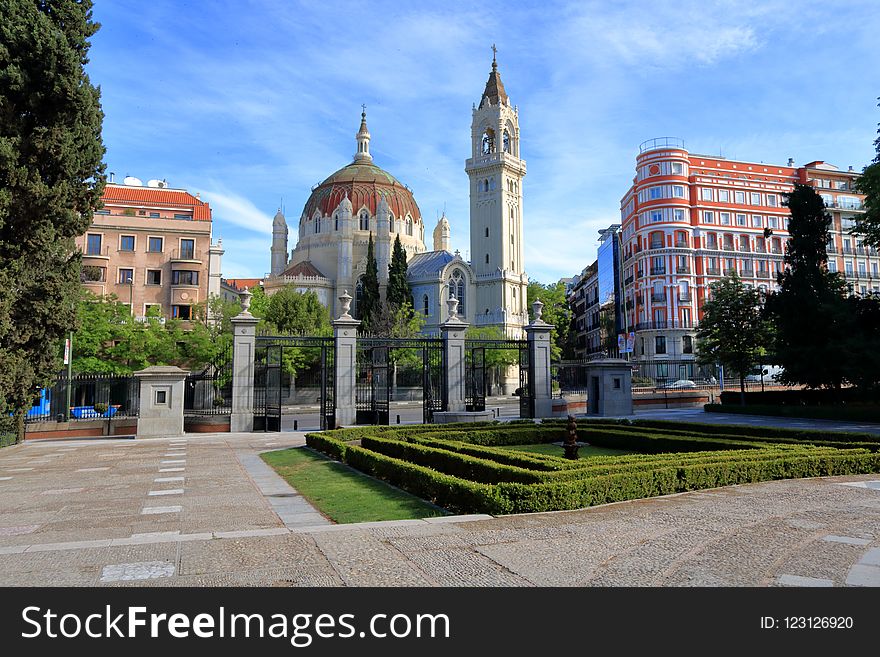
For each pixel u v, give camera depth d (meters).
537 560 6.58
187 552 7.04
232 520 9.28
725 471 11.19
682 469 10.68
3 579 6.17
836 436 15.94
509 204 87.81
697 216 70.50
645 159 71.62
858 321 29.94
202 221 58.97
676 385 56.09
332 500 10.84
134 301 56.50
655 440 16.98
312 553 6.96
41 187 17.41
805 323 31.17
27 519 9.50
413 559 6.68
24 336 18.50
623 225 78.75
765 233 37.12
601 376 31.16
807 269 32.09
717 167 72.25
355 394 26.64
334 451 16.41
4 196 16.52
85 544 7.41
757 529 7.79
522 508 9.00
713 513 8.78
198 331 47.69
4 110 17.05
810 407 29.75
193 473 14.45
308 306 65.38
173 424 24.00
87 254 55.69
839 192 74.12
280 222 91.75
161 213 64.12
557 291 95.31
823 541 7.16
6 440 20.94
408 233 91.56
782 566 6.25
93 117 19.61
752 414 32.75
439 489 10.20
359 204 88.56
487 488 9.11
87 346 42.75
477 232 87.69
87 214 20.67
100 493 11.82
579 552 6.86
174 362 47.47
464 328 28.66
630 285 74.88
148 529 8.72
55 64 17.78
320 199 90.19
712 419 29.70
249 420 25.47
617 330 42.09
